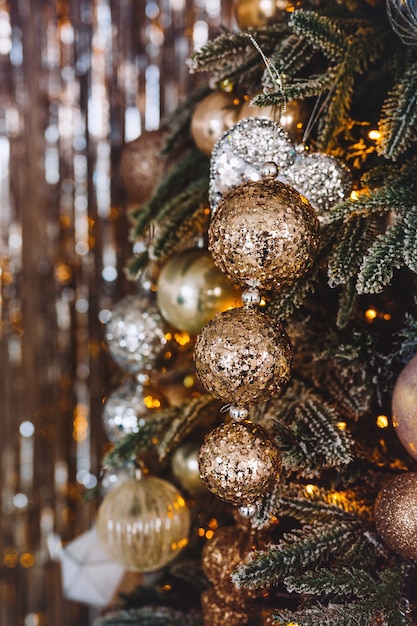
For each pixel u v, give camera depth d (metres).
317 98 0.88
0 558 1.50
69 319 1.48
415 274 0.88
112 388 1.45
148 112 1.43
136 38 1.42
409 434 0.79
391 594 0.79
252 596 0.90
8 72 1.45
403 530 0.77
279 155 0.80
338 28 0.86
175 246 0.96
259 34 0.89
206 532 1.07
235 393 0.76
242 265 0.75
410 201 0.80
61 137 1.45
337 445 0.81
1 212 1.47
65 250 1.47
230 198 0.77
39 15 1.43
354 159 0.91
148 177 1.14
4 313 1.48
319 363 0.92
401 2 0.80
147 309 1.01
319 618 0.76
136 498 0.98
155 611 1.00
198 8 1.40
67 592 1.18
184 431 0.96
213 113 0.93
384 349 0.88
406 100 0.81
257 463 0.77
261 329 0.76
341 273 0.79
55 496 1.50
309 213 0.76
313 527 0.85
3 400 1.49
